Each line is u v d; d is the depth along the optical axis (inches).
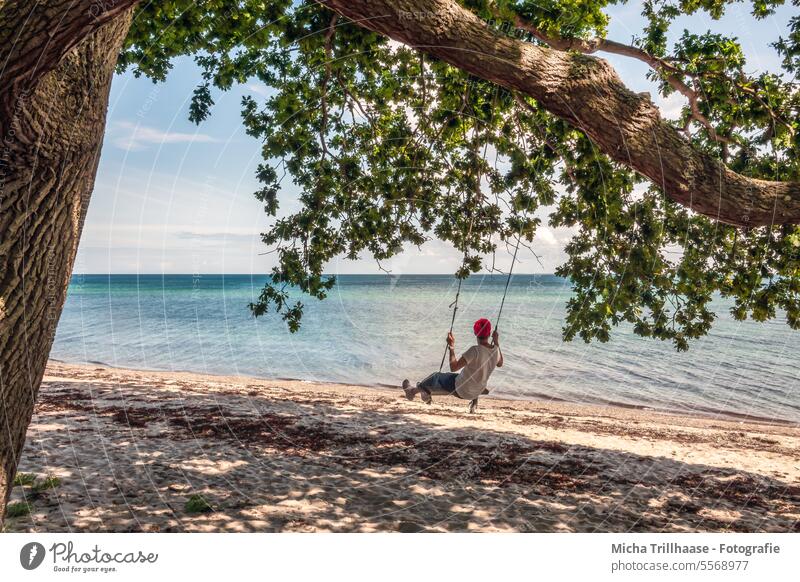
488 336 230.8
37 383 112.3
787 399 669.9
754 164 265.3
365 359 960.9
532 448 339.0
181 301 2282.2
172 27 276.1
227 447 299.6
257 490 231.6
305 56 292.7
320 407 449.4
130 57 305.1
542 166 299.6
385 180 375.9
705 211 154.9
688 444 391.5
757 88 266.4
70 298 2472.9
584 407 594.2
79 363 817.5
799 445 416.5
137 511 199.2
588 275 297.1
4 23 87.7
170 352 987.3
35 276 107.3
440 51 131.4
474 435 368.5
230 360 918.4
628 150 144.5
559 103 139.6
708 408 617.0
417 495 238.5
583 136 264.8
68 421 339.9
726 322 1503.4
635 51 274.5
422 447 326.6
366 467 278.4
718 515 234.2
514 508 228.1
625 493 259.3
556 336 1221.1
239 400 455.8
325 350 1058.1
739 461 343.3
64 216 112.4
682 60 276.7
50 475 232.8
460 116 309.6
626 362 921.5
